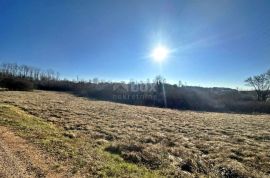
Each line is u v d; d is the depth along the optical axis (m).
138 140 19.20
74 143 15.25
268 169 14.60
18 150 12.43
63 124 23.77
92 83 108.56
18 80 83.12
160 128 26.86
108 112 38.66
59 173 10.02
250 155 17.20
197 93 86.75
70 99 63.84
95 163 11.54
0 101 37.66
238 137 23.91
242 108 74.19
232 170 13.34
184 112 54.94
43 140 14.68
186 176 11.57
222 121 38.88
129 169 11.38
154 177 10.77
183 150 16.34
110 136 19.75
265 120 42.69
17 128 17.34
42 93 76.75
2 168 9.91
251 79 97.31
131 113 40.56
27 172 9.77
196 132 25.86
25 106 34.06
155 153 14.44
